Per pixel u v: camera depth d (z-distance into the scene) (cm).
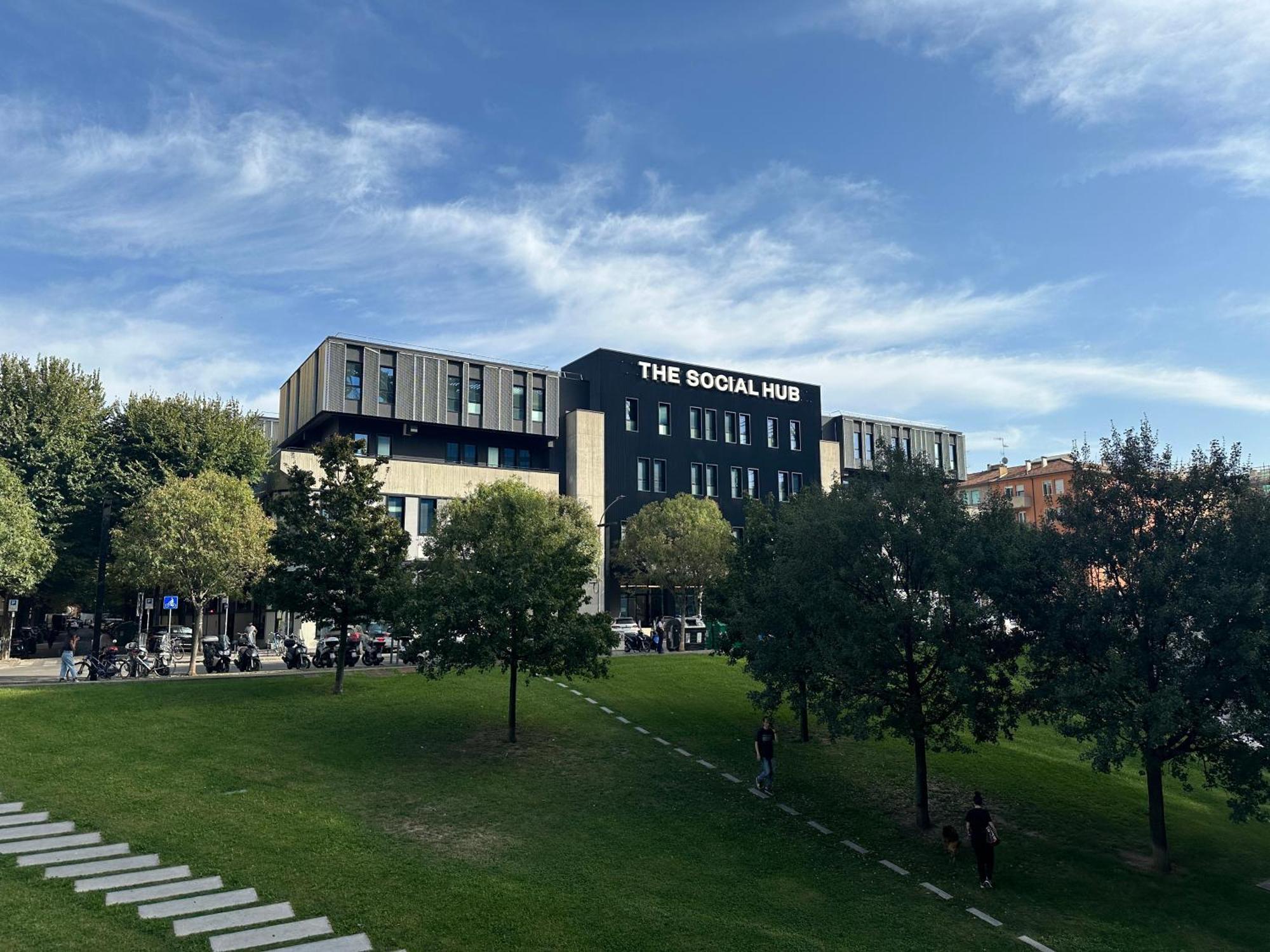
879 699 1877
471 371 5750
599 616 2422
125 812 1672
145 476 4744
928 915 1491
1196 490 1742
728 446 6812
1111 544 1769
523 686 2984
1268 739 1569
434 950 1172
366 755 2172
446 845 1609
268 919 1226
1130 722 1608
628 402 6400
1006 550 1814
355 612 2769
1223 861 1862
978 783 2256
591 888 1452
